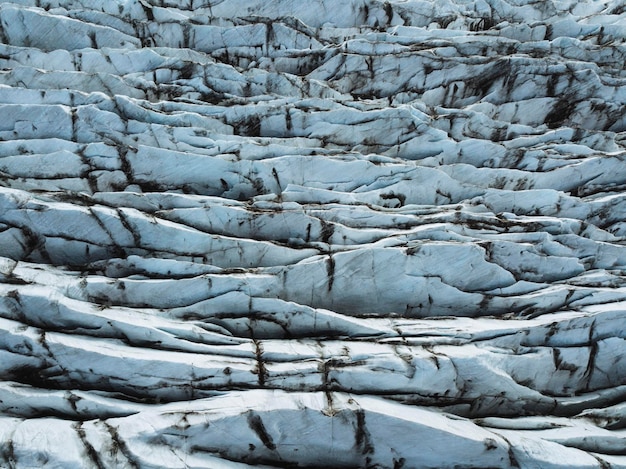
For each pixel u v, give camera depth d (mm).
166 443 7672
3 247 11008
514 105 16953
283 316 10219
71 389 8602
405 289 11242
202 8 19203
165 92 15844
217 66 16391
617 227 13180
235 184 13336
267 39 18094
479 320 10508
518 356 9688
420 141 15023
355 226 12406
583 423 9000
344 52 17500
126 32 17453
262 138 14406
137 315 9648
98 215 10992
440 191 13766
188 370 8633
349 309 11336
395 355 9188
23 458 7172
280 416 8086
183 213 11680
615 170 14086
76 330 9234
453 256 11164
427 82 17484
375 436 8188
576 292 10836
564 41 18016
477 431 8312
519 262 11523
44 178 12570
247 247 11336
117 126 13570
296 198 12961
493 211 13648
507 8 20781
